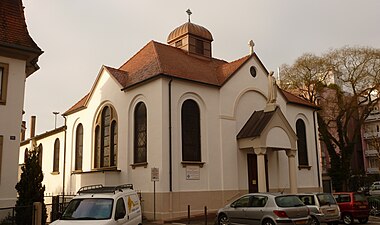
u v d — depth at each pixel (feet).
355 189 140.97
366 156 209.87
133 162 74.95
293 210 48.08
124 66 91.04
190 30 93.45
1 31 56.13
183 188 69.77
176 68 75.97
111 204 38.01
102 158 84.64
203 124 75.97
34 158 52.34
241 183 79.46
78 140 96.17
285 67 127.75
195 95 75.97
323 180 116.98
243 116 84.02
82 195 40.29
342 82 117.60
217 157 76.59
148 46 87.56
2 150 53.72
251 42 90.53
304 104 101.76
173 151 69.51
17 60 57.41
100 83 87.97
